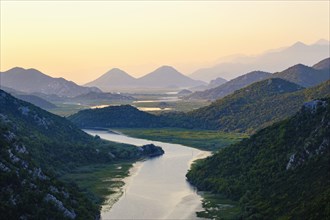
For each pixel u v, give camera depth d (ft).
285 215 467.52
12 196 445.37
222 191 643.04
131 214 561.02
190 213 560.20
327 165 518.78
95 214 538.88
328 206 411.75
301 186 515.50
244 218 517.14
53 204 475.31
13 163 498.28
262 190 575.38
